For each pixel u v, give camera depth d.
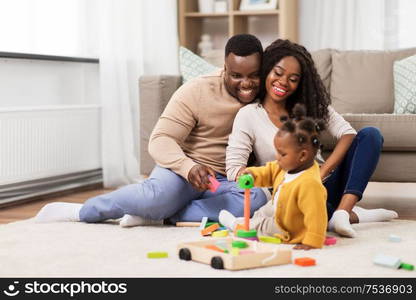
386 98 4.80
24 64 4.98
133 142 5.73
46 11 5.19
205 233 3.16
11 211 4.37
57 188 5.21
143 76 4.66
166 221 3.54
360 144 3.36
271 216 3.09
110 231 3.29
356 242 3.01
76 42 5.48
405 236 3.17
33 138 4.82
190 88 3.45
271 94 3.29
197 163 3.43
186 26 6.67
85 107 5.35
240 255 2.53
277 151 2.85
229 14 6.50
